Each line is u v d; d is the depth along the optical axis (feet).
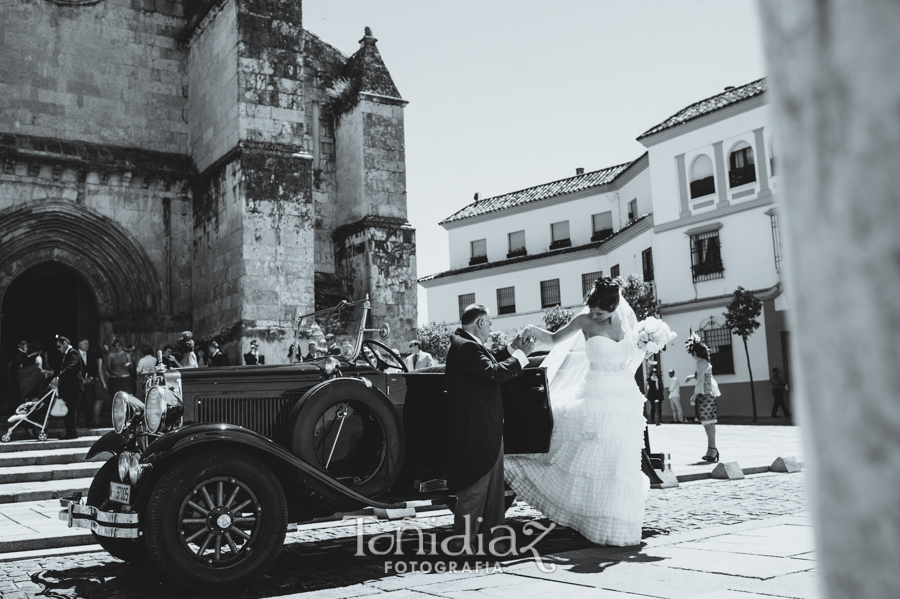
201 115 61.05
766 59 1.25
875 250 1.02
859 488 1.07
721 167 93.61
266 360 52.85
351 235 68.18
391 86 69.46
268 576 17.38
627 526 18.95
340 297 67.26
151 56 62.69
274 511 16.56
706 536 19.57
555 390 21.70
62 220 56.44
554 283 135.23
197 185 61.16
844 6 1.06
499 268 141.59
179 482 15.85
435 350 138.62
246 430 16.71
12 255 54.95
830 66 1.08
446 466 20.83
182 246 61.67
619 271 120.67
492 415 18.15
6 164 54.90
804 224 1.15
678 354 97.40
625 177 123.13
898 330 0.99
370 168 67.36
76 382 42.68
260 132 54.90
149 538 15.58
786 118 1.19
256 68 55.26
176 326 60.29
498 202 150.82
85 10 59.98
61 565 19.58
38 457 36.91
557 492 20.11
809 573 14.90
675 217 99.19
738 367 90.68
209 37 59.77
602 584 14.90
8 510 28.50
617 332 19.95
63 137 58.23
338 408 19.54
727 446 47.75
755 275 89.97
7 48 56.59
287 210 55.26
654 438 56.65
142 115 61.77
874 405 1.04
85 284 61.87
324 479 17.26
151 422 18.01
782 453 42.16
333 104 71.92
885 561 1.04
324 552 20.07
